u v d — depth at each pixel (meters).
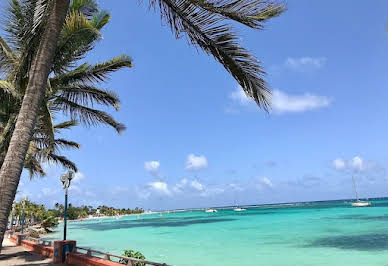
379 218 45.00
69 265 9.27
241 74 4.45
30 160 14.22
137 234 40.06
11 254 12.48
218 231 37.97
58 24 4.82
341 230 31.31
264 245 22.89
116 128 11.27
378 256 17.09
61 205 128.62
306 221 47.12
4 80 7.30
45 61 4.63
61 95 10.08
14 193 4.04
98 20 8.54
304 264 15.43
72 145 17.17
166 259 17.69
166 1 4.31
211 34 4.35
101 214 165.62
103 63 9.50
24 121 4.32
